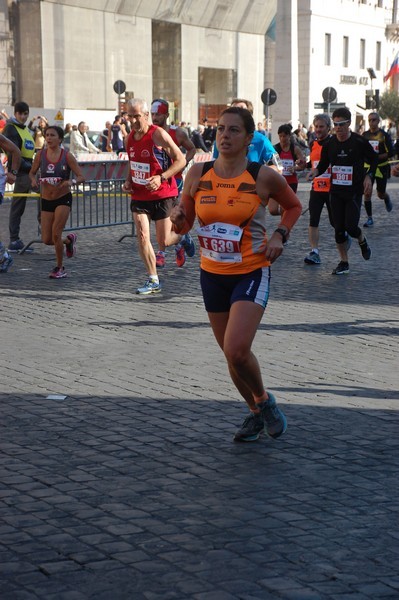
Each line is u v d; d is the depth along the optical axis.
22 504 4.96
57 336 9.25
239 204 5.59
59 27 49.50
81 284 12.32
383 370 8.05
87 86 51.50
